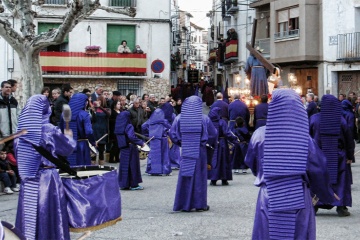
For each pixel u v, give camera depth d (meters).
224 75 53.00
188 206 10.78
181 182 10.86
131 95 21.14
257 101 23.97
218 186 14.51
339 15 32.28
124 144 13.80
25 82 19.86
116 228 9.40
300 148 5.68
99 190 7.31
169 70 36.16
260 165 5.97
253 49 25.38
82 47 35.19
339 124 10.21
